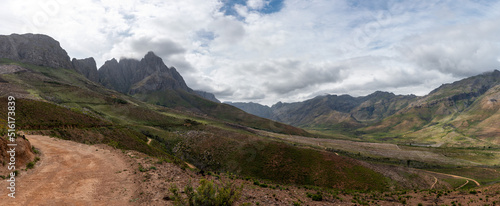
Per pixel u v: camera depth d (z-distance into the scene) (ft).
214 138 402.72
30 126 152.05
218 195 41.11
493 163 582.76
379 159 568.82
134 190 58.54
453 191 133.18
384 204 93.71
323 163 283.18
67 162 83.66
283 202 66.23
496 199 94.48
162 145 383.04
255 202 59.93
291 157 305.12
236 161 313.94
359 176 253.44
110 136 205.98
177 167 95.25
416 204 95.96
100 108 597.11
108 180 66.23
